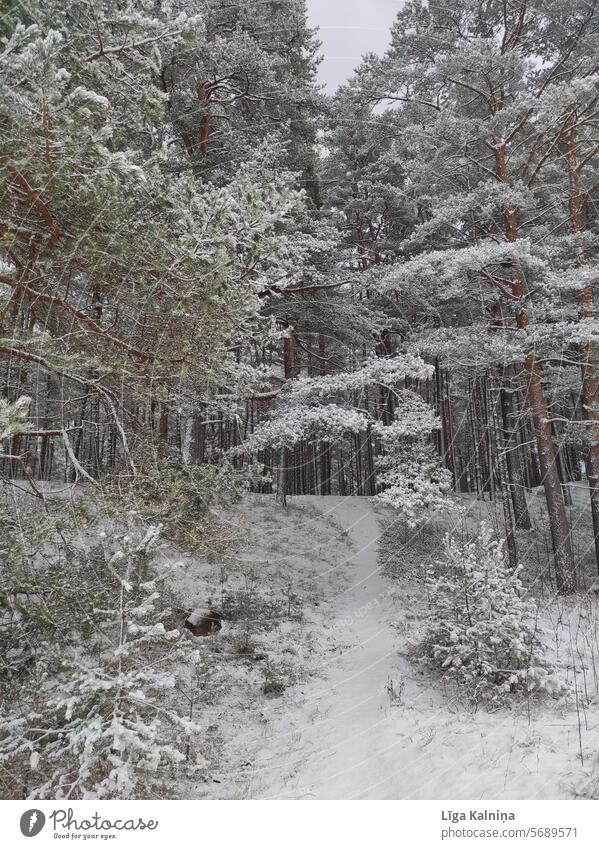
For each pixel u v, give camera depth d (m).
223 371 5.73
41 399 5.13
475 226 13.17
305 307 11.98
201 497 6.00
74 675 3.56
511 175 12.77
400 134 14.98
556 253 11.09
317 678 7.78
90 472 5.71
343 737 5.92
